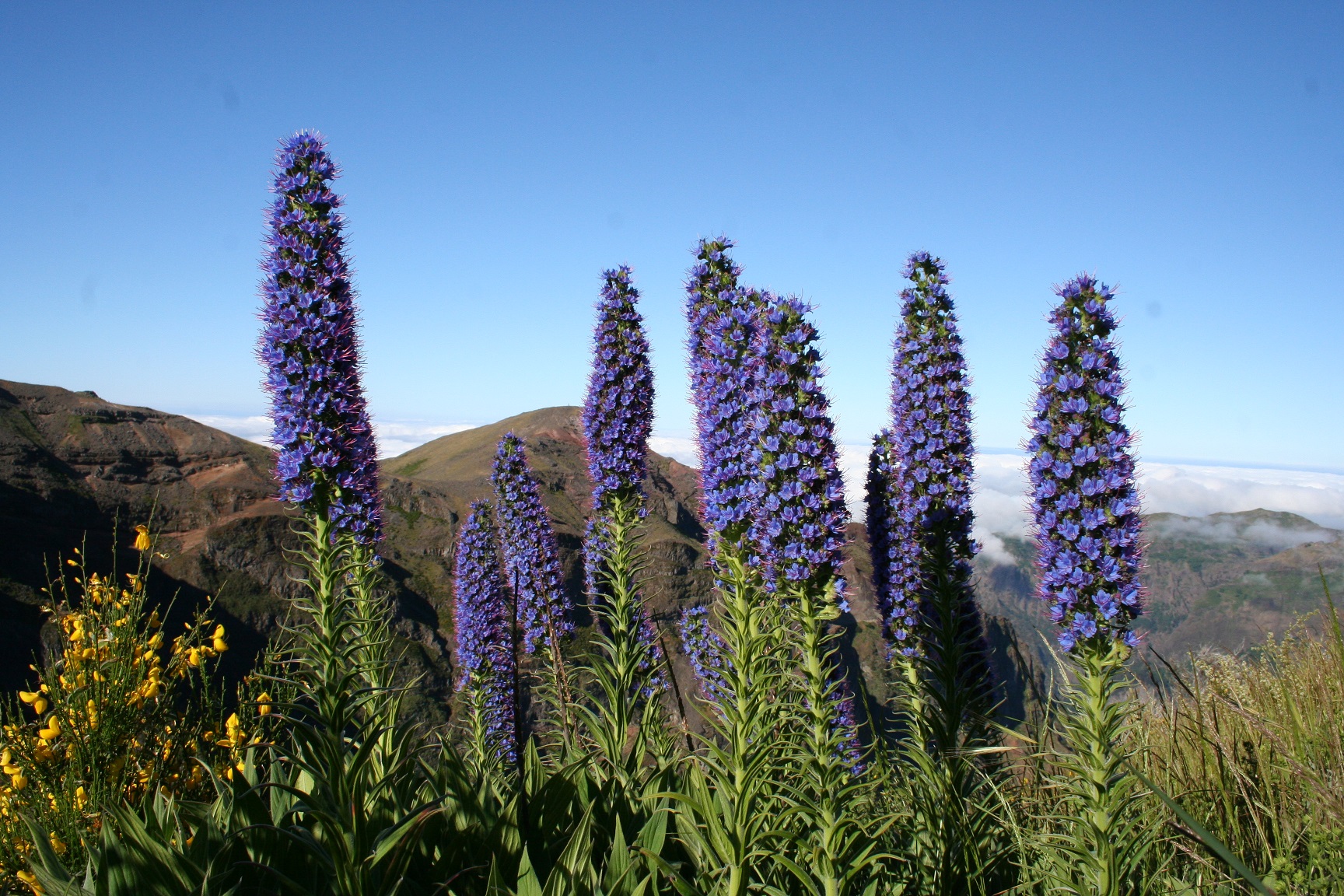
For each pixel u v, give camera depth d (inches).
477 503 469.1
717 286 332.5
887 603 330.0
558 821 231.9
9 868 226.2
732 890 205.6
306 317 221.9
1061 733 264.7
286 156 235.8
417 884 191.6
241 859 197.8
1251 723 245.6
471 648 445.4
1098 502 238.7
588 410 372.8
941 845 237.9
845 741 272.4
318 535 222.5
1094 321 242.4
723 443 282.2
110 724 250.1
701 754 258.4
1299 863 219.6
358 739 210.2
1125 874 225.3
